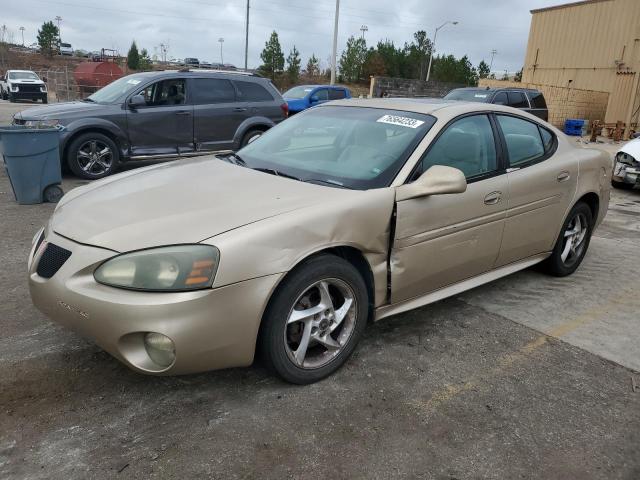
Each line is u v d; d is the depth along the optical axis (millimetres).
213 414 2729
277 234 2686
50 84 33625
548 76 25562
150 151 8898
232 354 2658
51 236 2848
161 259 2516
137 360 2570
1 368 3049
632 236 6477
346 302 3084
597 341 3711
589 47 23531
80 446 2467
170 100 9000
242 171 3518
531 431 2723
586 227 4883
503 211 3867
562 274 4855
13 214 6262
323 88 19219
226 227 2654
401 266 3275
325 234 2852
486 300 4328
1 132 6336
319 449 2512
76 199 3240
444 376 3178
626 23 21953
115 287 2523
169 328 2473
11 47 77062
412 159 3363
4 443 2463
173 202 2963
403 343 3547
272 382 3020
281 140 4008
